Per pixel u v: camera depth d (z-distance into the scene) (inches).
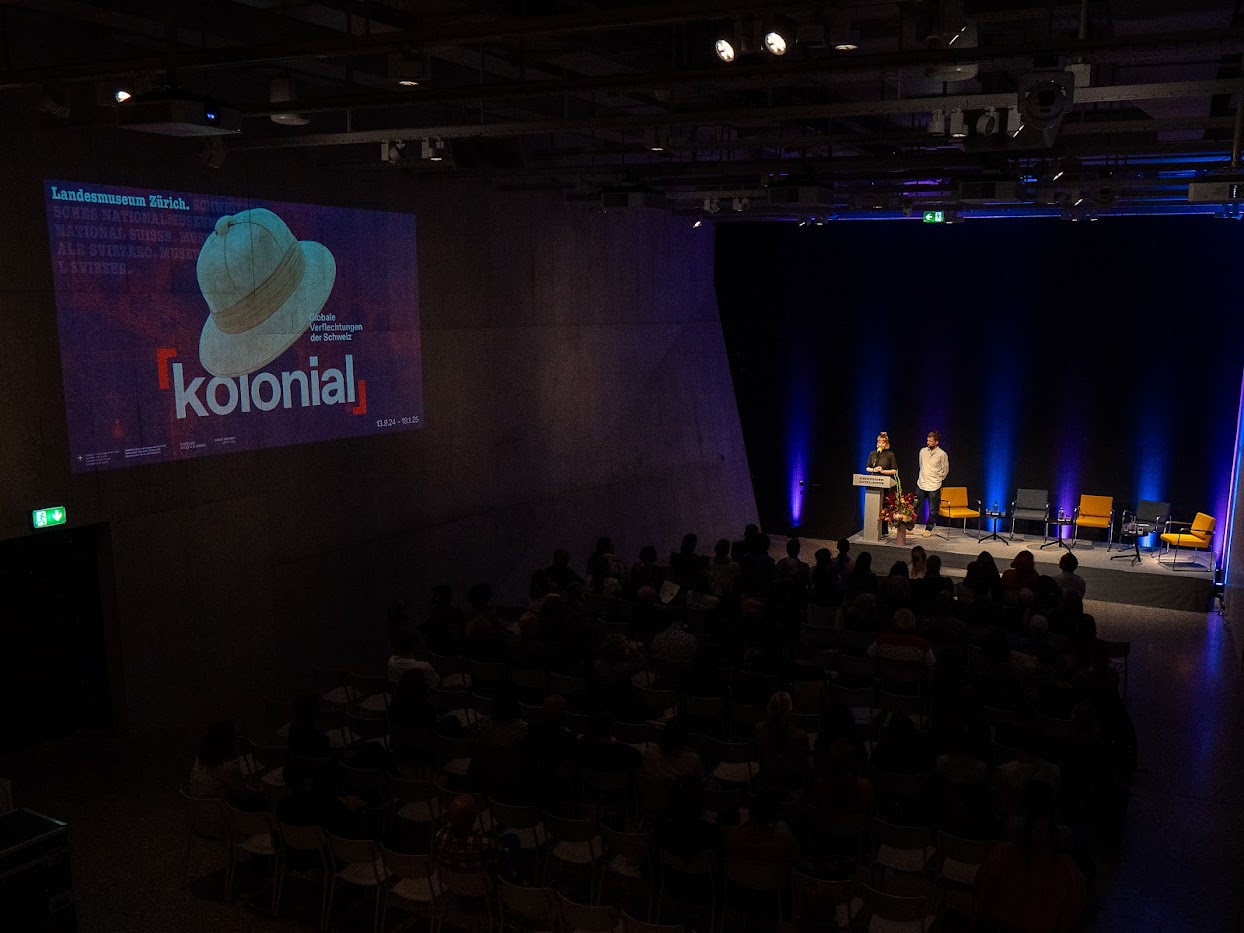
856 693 330.3
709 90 384.8
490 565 542.3
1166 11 304.3
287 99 328.2
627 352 644.7
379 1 310.2
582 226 594.6
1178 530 613.9
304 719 273.9
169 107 221.9
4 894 204.8
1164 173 467.2
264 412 416.2
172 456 380.8
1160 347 628.4
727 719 323.9
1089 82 251.4
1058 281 652.7
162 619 380.8
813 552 719.1
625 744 289.0
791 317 737.6
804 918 209.3
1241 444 565.6
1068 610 386.3
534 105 435.2
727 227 744.3
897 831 238.7
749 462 778.2
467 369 519.2
